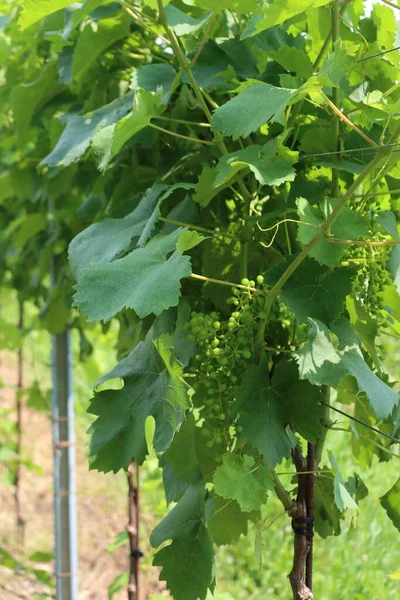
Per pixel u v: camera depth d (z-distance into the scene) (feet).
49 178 6.33
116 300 4.51
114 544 7.15
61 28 5.84
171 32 4.83
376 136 4.93
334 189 4.92
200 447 5.20
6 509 12.00
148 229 4.83
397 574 5.21
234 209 5.50
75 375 14.48
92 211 6.11
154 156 5.48
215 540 5.26
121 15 5.42
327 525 5.39
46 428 15.11
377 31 5.05
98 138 5.13
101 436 4.84
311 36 5.22
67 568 7.62
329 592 7.59
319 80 4.33
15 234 7.80
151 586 8.84
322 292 4.68
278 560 8.41
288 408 4.80
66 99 6.19
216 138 4.86
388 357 12.55
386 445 5.25
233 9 4.77
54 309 7.31
